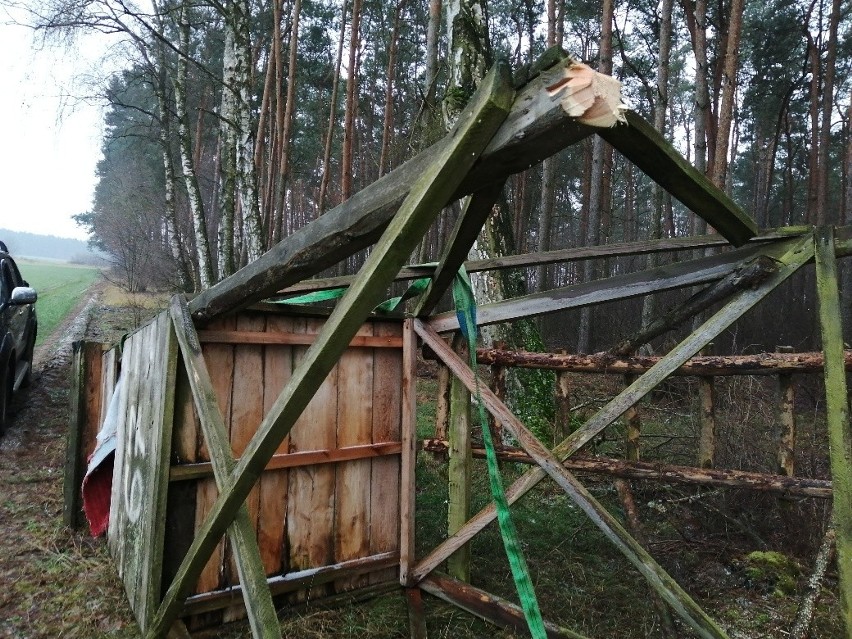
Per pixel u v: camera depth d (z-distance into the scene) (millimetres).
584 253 2490
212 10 14266
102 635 2570
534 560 3402
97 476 3840
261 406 2760
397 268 1348
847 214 14102
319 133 19734
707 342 2125
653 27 15641
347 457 2959
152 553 2416
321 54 19078
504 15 17453
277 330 2803
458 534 2883
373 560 3033
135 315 13141
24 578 3148
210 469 2568
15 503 4289
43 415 6711
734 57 8773
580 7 16078
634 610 2832
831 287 1877
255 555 1776
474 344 2107
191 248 18672
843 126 17438
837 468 1705
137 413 3055
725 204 1711
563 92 1041
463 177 1246
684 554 3496
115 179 22484
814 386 6301
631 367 2777
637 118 1240
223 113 9398
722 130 8844
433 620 2754
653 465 2684
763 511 3725
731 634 2637
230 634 2539
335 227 1571
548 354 3043
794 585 3016
